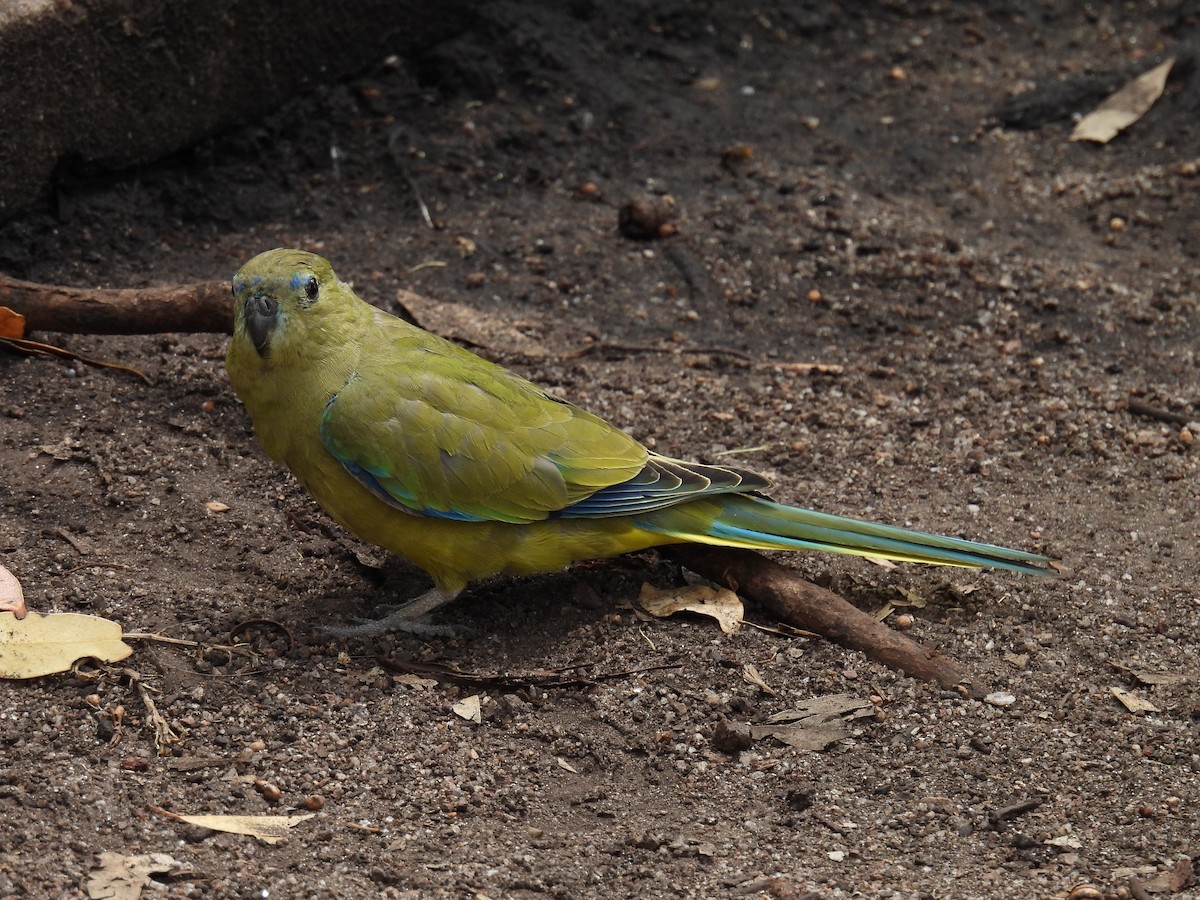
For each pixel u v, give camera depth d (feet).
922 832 26.78
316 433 30.37
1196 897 24.67
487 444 30.55
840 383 42.68
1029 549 35.55
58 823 24.98
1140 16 61.87
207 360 40.37
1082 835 26.68
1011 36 61.16
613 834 26.45
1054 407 41.83
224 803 26.14
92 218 45.03
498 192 50.78
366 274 46.01
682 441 39.47
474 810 26.81
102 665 29.22
